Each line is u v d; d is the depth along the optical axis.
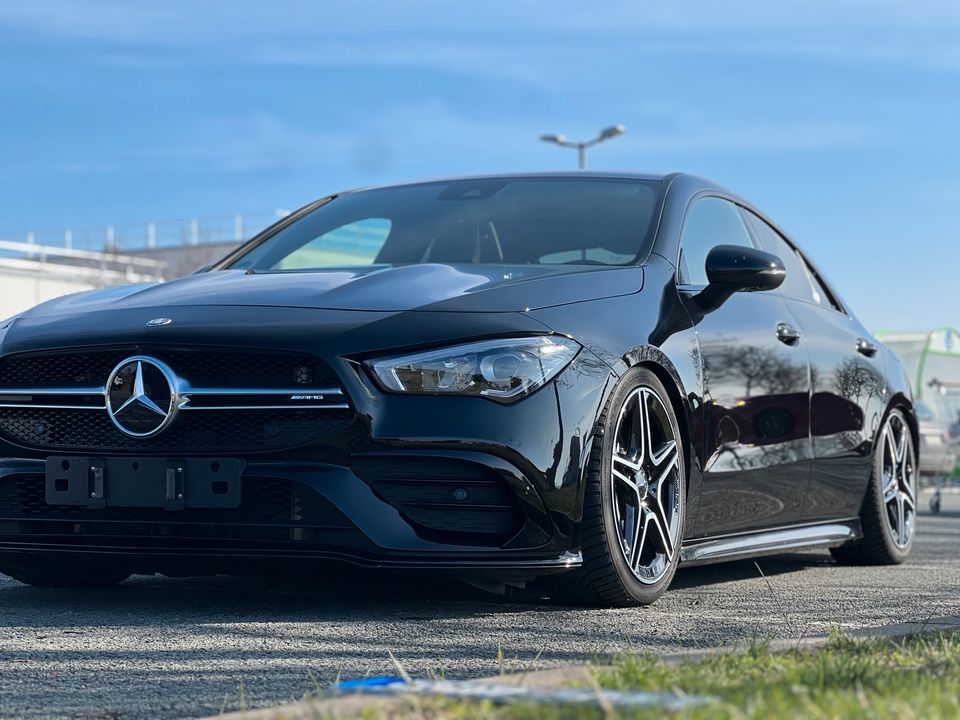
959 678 2.08
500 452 3.17
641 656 2.47
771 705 1.77
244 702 2.30
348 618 3.23
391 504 3.17
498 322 3.29
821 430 4.64
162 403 3.25
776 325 4.41
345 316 3.29
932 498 11.44
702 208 4.43
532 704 1.79
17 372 3.44
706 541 3.97
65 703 2.28
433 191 4.60
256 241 4.58
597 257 3.96
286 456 3.19
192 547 3.24
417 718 1.82
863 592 4.16
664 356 3.65
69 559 3.37
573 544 3.30
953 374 21.67
